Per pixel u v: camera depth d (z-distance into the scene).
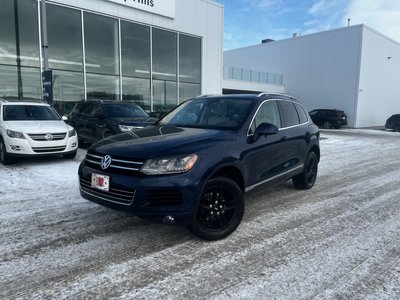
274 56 35.81
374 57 31.02
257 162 4.50
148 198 3.41
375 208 5.32
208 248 3.72
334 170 8.77
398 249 3.78
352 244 3.90
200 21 18.55
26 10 12.41
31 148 8.05
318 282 3.05
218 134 4.15
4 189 6.02
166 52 17.25
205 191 3.74
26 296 2.76
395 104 36.84
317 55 31.97
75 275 3.10
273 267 3.31
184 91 18.44
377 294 2.87
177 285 2.97
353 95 29.66
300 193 6.19
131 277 3.09
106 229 4.21
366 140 17.97
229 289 2.91
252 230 4.27
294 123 5.81
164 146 3.65
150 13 16.11
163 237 3.99
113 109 10.49
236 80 29.02
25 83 12.71
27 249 3.62
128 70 15.73
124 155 3.61
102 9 14.31
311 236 4.11
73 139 8.88
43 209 4.95
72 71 13.82
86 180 3.97
